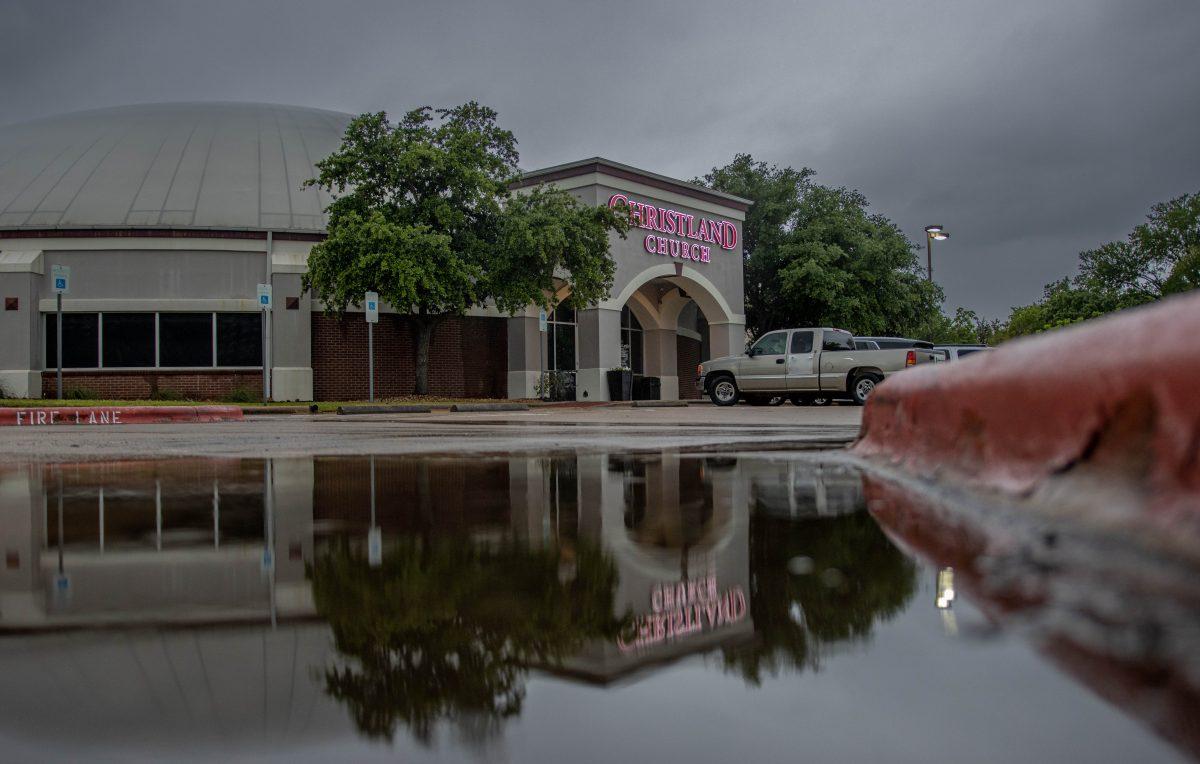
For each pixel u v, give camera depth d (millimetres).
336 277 21641
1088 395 1556
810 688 696
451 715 653
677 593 1155
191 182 27781
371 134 22781
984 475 2145
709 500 2412
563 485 2939
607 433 7648
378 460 4328
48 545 1685
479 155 22953
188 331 24312
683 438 6559
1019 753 519
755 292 36562
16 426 11477
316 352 24641
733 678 740
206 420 14117
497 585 1236
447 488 2871
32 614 1044
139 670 786
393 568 1392
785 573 1282
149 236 24125
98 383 23859
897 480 2951
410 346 25625
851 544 1553
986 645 801
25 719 641
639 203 27562
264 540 1738
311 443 6215
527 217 22406
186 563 1458
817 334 19641
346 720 635
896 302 34906
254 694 712
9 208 26500
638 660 811
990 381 2178
